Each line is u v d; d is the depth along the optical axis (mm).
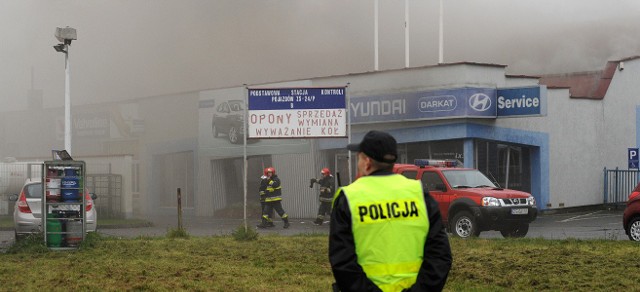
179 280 10336
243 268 11594
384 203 4441
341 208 4430
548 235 19359
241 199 34625
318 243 15117
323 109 16578
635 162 30062
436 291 4422
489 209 17609
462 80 27281
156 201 38344
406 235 4434
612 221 25391
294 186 32281
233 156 34188
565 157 30828
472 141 27562
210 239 16344
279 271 11227
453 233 18188
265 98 16484
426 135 28406
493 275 10625
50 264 12172
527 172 29938
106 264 12062
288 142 32375
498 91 27781
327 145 31016
